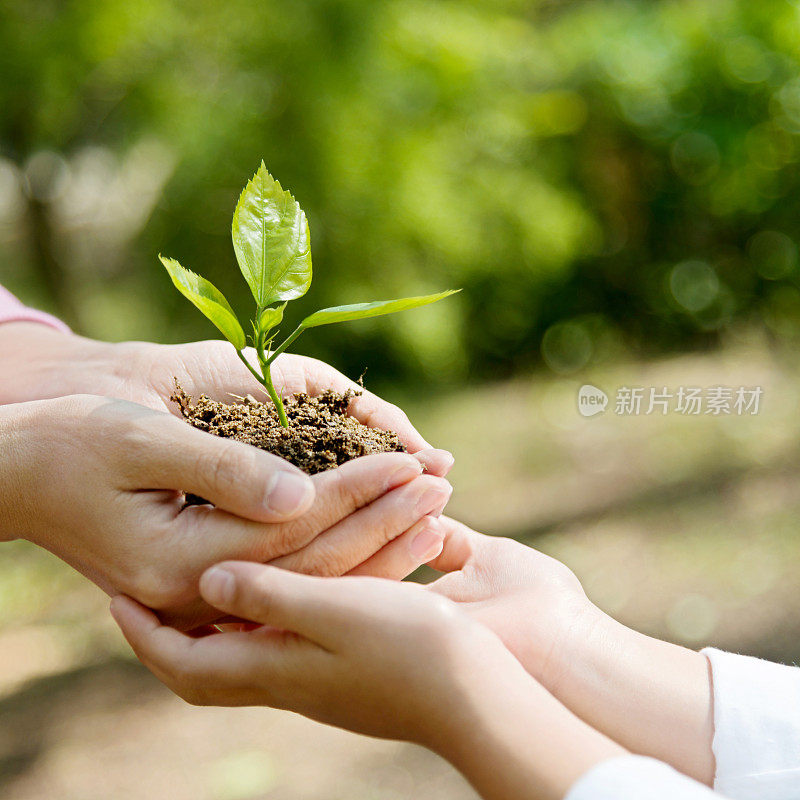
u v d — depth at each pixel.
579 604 1.01
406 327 3.00
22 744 1.48
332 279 2.98
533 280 3.24
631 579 1.72
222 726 1.48
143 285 3.32
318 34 2.87
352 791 1.28
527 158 3.25
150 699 1.59
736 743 0.96
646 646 1.00
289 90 2.89
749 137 2.94
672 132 3.05
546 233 3.16
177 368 1.07
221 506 0.97
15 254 3.65
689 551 1.77
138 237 3.31
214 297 0.98
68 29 2.81
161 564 0.98
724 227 3.03
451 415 2.85
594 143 3.20
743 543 1.74
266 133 2.93
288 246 0.99
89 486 0.98
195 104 2.95
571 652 0.99
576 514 2.00
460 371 3.23
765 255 2.97
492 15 3.33
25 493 0.98
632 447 2.33
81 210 3.65
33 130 3.10
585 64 3.17
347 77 2.90
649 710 0.98
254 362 1.07
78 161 3.38
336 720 0.96
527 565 1.03
